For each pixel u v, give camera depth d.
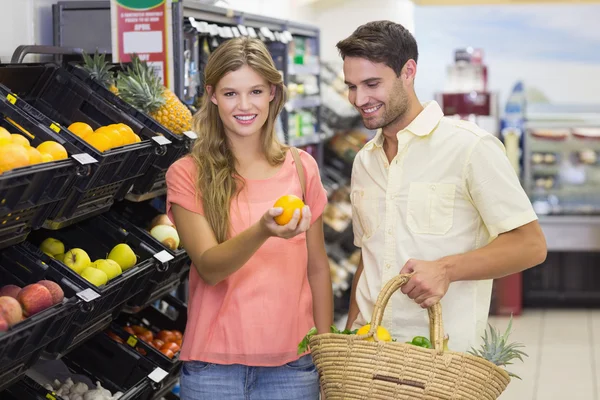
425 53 10.50
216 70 2.75
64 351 2.87
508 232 2.74
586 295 8.38
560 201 8.47
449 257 2.65
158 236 3.68
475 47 10.42
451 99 8.51
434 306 2.54
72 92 3.45
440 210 2.80
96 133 3.11
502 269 2.68
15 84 3.26
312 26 7.06
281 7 8.27
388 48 2.68
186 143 3.62
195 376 2.82
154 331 4.18
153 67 3.97
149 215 3.96
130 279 3.26
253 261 2.80
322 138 7.49
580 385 6.09
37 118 2.84
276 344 2.79
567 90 10.34
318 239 3.02
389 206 2.85
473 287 2.82
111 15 4.15
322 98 7.66
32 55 4.20
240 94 2.74
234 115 2.76
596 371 6.42
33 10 4.24
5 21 3.96
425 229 2.81
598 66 10.23
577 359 6.74
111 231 3.51
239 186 2.83
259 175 2.87
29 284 2.78
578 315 8.20
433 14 10.42
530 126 8.39
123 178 3.15
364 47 2.67
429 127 2.78
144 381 3.46
